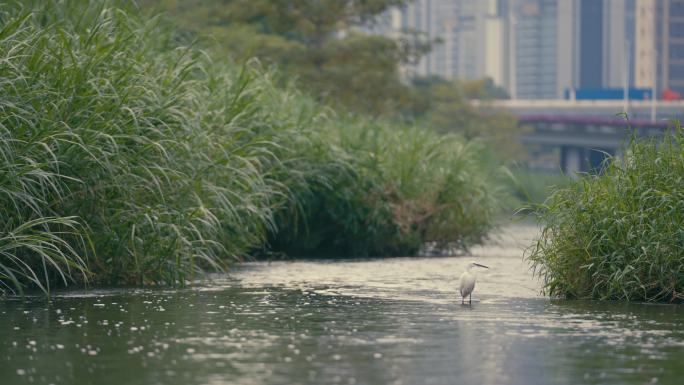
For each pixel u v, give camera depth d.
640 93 160.00
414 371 9.61
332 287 16.81
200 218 17.22
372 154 25.91
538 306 14.35
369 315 13.32
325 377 9.31
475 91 106.19
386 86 51.88
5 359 10.14
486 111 103.94
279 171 22.14
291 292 16.03
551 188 16.14
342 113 28.67
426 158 26.83
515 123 104.75
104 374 9.44
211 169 17.91
